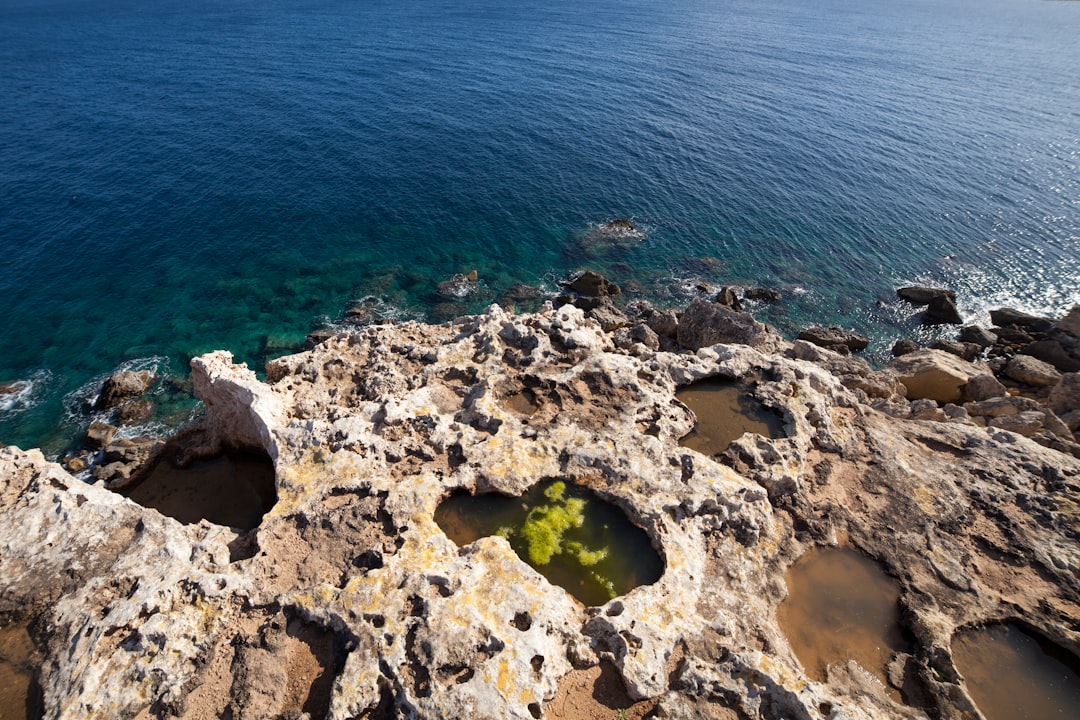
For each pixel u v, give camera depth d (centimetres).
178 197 4344
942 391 2477
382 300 3516
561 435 1436
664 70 7800
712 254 4062
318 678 983
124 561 1112
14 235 3809
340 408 1498
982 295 3738
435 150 5216
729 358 1823
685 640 1052
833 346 3197
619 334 2700
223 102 6128
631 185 4803
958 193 4816
